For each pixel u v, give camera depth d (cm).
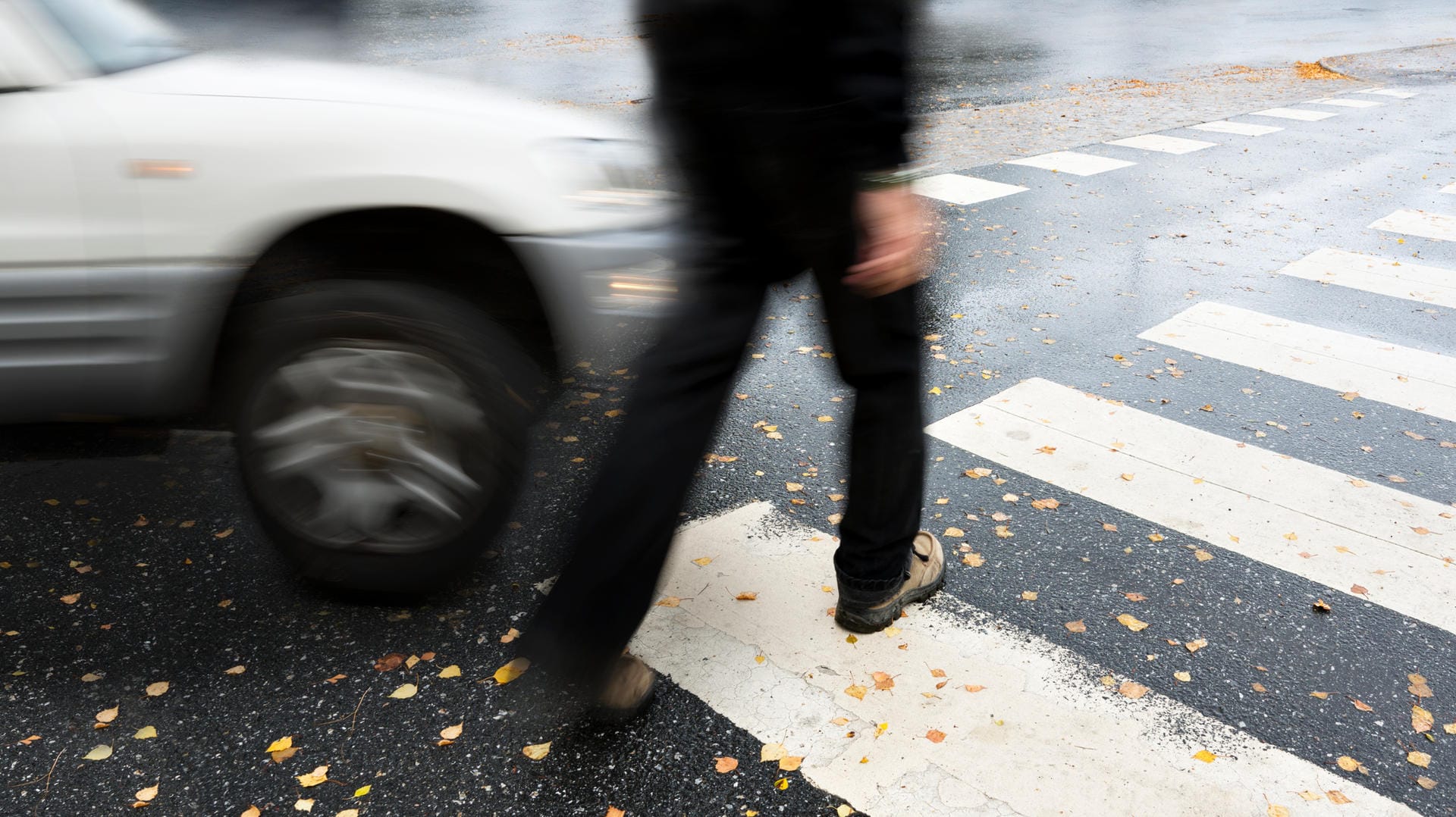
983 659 287
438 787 244
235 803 240
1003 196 807
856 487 277
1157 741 259
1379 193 838
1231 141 1029
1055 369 491
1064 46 1712
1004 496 375
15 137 267
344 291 284
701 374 221
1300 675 285
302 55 354
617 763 250
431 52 1316
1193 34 1897
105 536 342
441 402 290
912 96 209
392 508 301
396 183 279
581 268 295
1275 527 359
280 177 275
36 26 277
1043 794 241
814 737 258
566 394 354
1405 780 249
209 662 286
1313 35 1919
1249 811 238
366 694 274
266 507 303
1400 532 357
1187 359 507
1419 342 533
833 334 250
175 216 273
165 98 276
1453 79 1440
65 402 288
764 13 196
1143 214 768
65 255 272
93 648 291
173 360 285
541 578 322
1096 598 317
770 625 299
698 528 349
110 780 247
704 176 213
